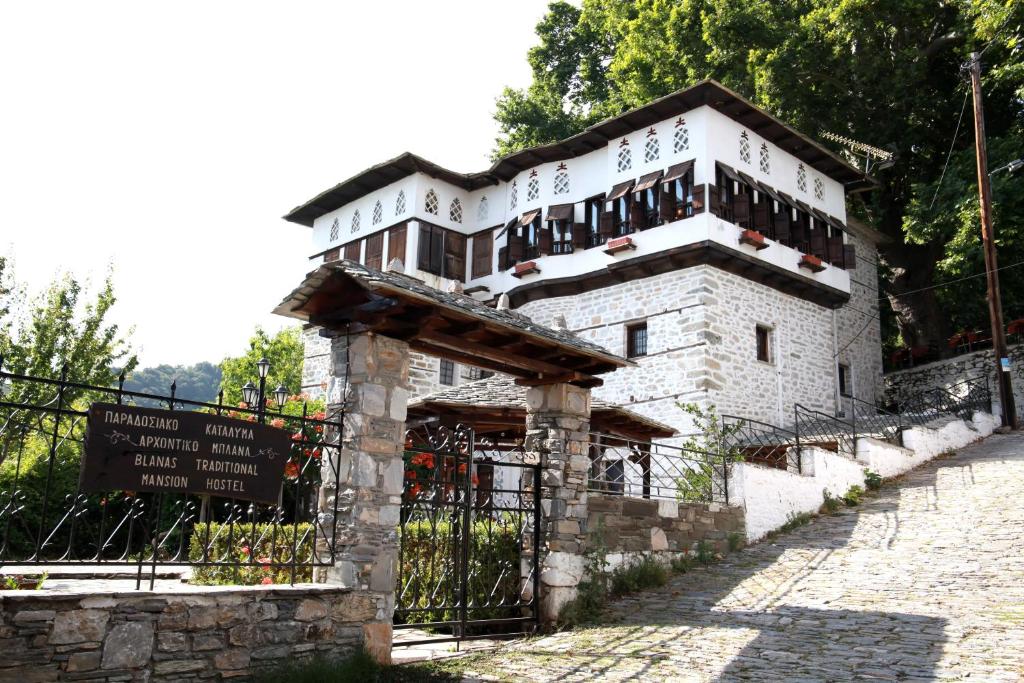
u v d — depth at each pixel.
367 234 23.25
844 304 22.94
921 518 12.45
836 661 6.75
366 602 6.88
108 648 5.34
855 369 22.89
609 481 10.65
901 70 22.77
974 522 11.70
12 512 5.43
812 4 24.80
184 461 5.96
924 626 7.62
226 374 33.91
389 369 7.39
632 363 9.02
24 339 17.36
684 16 23.94
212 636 5.87
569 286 20.14
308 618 6.46
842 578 9.88
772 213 19.39
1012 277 24.06
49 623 5.12
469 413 11.82
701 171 17.75
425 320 7.20
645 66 25.56
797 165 20.55
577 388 9.55
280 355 34.12
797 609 8.73
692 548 11.43
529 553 9.16
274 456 6.47
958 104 23.89
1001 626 7.39
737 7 23.00
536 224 20.95
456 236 22.69
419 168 21.89
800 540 12.26
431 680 6.57
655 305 18.52
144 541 5.81
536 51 32.75
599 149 20.23
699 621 8.61
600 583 9.62
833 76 23.83
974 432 18.89
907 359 25.31
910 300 26.09
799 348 20.06
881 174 25.67
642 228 18.78
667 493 16.20
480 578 8.82
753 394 18.31
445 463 10.88
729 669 6.70
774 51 23.17
